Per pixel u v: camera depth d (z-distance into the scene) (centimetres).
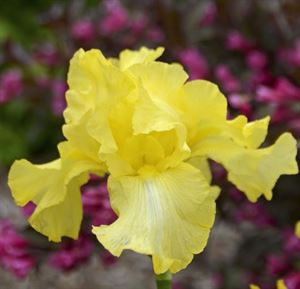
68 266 84
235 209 93
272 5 95
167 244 50
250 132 54
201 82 54
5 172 168
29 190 54
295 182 89
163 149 54
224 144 55
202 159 57
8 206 152
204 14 104
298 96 83
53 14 112
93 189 81
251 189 55
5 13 173
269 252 94
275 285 89
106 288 128
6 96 118
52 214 55
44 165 55
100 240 49
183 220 51
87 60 53
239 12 99
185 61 94
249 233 101
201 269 103
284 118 83
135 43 107
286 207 91
